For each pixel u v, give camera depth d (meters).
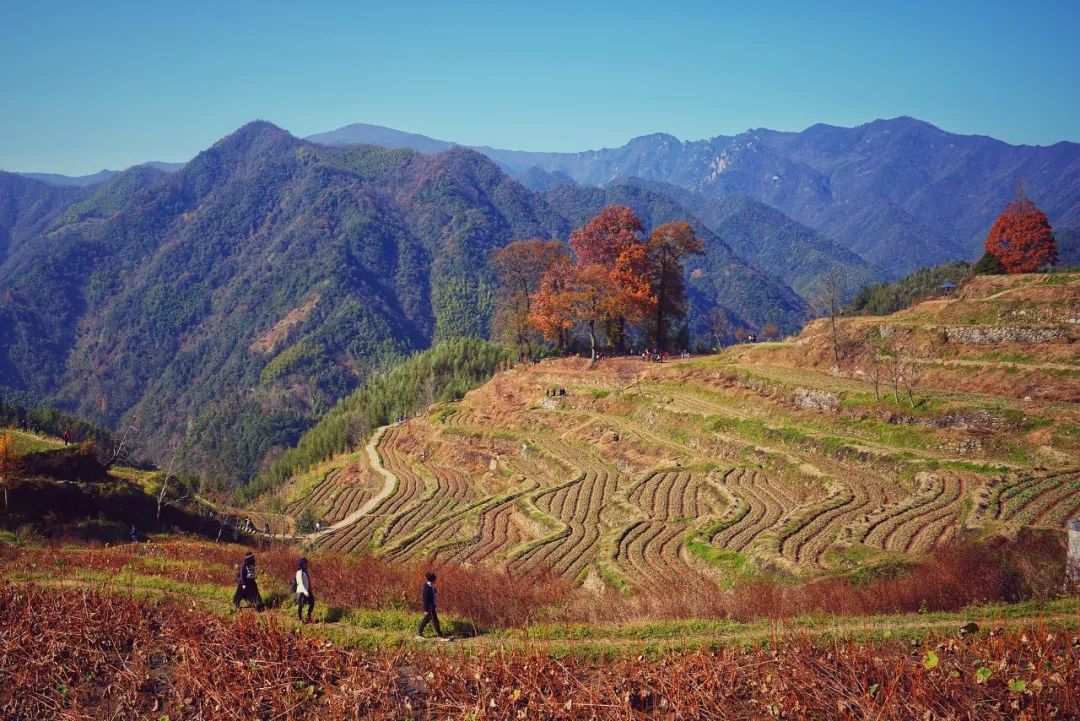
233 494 119.62
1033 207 83.31
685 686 20.20
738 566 38.53
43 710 21.44
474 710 20.09
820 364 75.12
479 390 106.56
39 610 26.31
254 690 21.56
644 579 39.50
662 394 79.69
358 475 94.25
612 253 101.19
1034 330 62.62
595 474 67.12
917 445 53.25
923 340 69.38
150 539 52.16
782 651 21.59
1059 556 29.91
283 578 34.03
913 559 33.91
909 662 19.97
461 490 76.81
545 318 101.25
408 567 41.22
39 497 51.47
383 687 21.47
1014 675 18.73
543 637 24.75
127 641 24.89
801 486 52.12
